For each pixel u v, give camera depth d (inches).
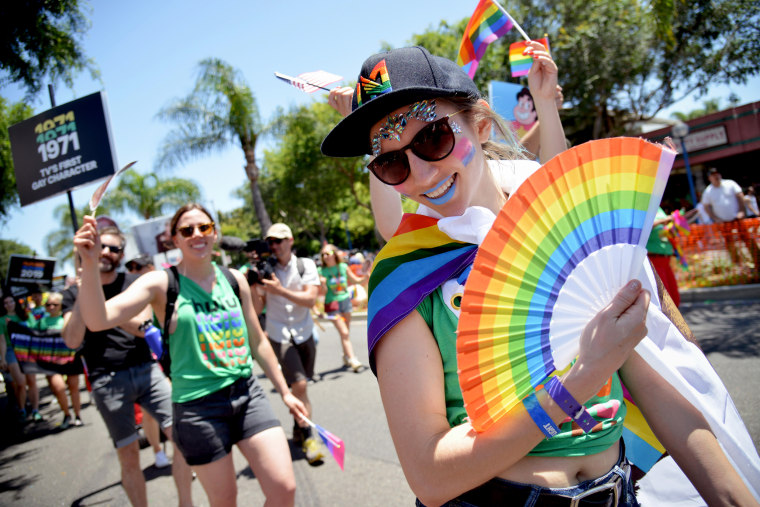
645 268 47.3
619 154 34.9
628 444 55.4
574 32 631.8
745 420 129.6
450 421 42.9
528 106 138.2
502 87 136.9
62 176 155.8
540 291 36.0
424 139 45.6
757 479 43.7
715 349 196.5
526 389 37.2
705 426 44.1
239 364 103.4
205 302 104.4
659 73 632.4
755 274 304.2
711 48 526.9
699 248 323.6
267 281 179.2
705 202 343.6
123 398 137.9
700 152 811.4
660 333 44.8
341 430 192.1
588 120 716.7
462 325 35.7
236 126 721.6
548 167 34.4
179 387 100.5
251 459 99.0
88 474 203.9
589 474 42.9
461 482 36.8
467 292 35.5
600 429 43.2
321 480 151.4
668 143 36.6
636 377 46.8
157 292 104.4
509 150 55.2
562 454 41.8
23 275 336.5
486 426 36.7
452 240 46.3
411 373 40.9
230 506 98.1
